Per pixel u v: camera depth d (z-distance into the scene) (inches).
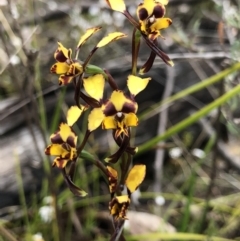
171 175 11.5
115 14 13.4
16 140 10.4
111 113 4.3
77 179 10.1
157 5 4.4
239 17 8.7
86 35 4.5
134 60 4.7
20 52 9.2
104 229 10.0
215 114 11.3
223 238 9.1
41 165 10.0
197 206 10.2
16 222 9.7
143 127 11.2
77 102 4.5
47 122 10.9
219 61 11.8
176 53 11.7
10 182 9.9
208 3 14.1
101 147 10.6
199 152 11.2
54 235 9.0
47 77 11.9
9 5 8.6
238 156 11.3
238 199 10.4
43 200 9.5
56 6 13.7
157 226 9.6
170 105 11.5
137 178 4.9
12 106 10.7
